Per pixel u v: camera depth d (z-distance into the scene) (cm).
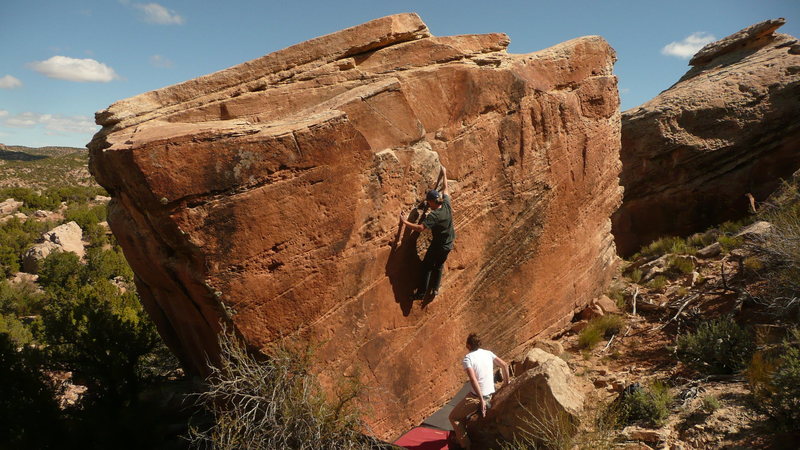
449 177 668
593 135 891
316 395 520
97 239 3900
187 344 723
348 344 574
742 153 1418
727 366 625
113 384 775
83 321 827
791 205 1042
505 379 591
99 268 2917
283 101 607
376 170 570
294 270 520
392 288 613
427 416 665
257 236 493
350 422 517
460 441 578
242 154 477
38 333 1226
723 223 1354
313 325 541
